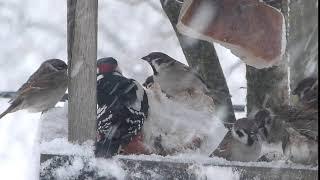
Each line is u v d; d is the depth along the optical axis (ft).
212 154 22.27
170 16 28.04
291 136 20.85
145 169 19.44
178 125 22.12
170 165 19.35
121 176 19.48
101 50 49.83
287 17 24.31
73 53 20.35
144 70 48.37
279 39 20.33
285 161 20.95
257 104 25.75
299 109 21.26
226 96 27.61
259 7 20.21
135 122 21.56
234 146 22.16
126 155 20.59
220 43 20.25
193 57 28.04
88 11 20.27
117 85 21.88
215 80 27.71
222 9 20.06
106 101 21.77
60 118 22.89
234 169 19.22
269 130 22.38
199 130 22.41
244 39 20.13
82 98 20.18
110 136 21.15
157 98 22.33
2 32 53.06
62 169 19.48
